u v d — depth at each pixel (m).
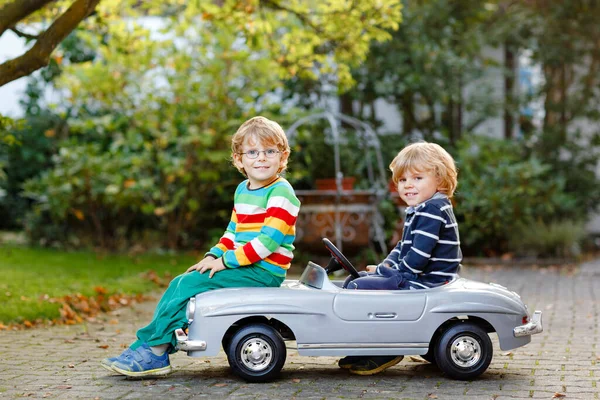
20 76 6.19
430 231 4.60
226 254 4.55
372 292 4.53
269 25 8.55
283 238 4.61
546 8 13.98
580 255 12.41
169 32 11.44
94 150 11.62
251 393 4.23
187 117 11.35
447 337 4.56
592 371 4.88
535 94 14.33
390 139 13.36
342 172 12.22
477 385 4.46
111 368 4.52
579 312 7.64
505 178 12.20
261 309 4.40
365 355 4.55
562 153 14.48
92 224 12.19
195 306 4.42
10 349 5.57
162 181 11.63
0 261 10.01
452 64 13.24
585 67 14.38
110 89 11.34
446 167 4.69
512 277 10.47
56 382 4.52
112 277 9.09
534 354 5.46
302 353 4.44
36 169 14.16
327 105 13.47
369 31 8.78
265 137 4.59
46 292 7.63
